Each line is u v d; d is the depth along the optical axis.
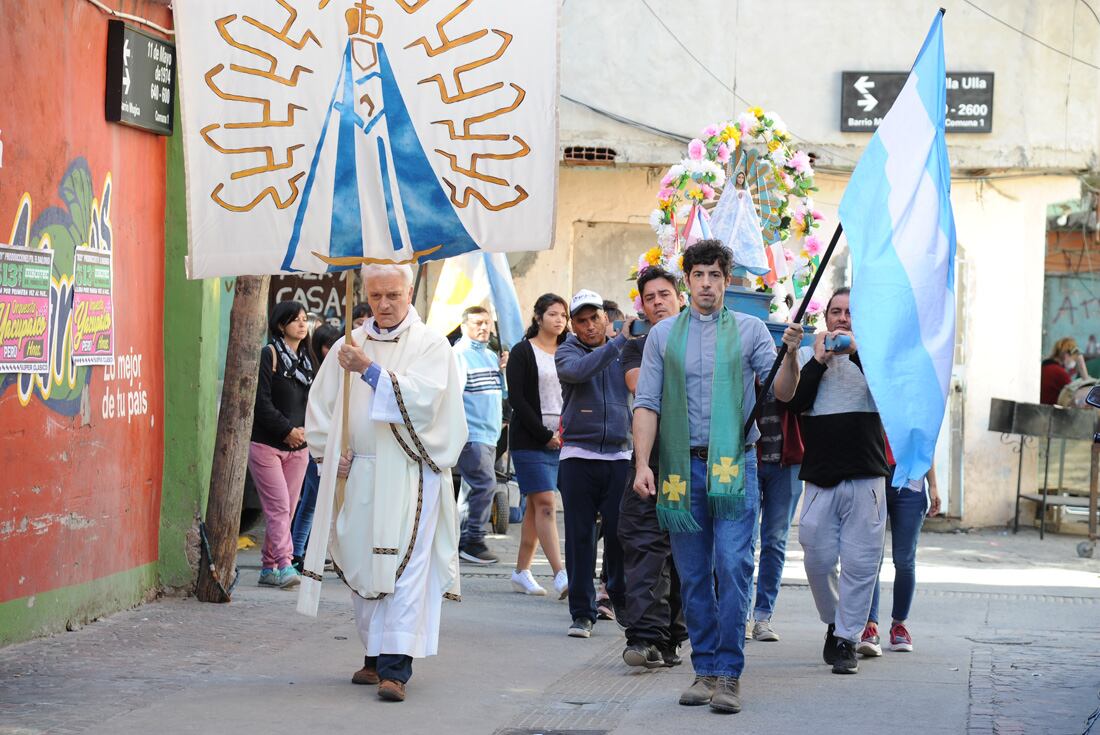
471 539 16.20
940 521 20.86
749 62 20.39
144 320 11.83
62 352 10.20
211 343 12.53
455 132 9.24
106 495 11.07
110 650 9.93
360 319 16.50
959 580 15.91
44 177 9.87
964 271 21.00
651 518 10.05
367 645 8.91
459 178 9.24
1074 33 20.17
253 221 9.30
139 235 11.71
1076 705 8.82
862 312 9.11
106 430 11.05
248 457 13.41
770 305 12.90
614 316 15.44
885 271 9.13
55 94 10.05
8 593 9.57
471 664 10.15
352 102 9.25
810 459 10.05
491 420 16.02
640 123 20.50
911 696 9.12
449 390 9.02
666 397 8.89
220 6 9.27
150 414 11.98
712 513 8.73
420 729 8.06
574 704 8.88
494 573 15.45
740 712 8.62
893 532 11.07
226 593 12.21
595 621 11.72
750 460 8.81
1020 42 20.22
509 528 19.42
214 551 12.30
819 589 10.18
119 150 11.26
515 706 8.77
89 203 10.65
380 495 8.81
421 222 9.25
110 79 10.95
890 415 9.05
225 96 9.30
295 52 9.27
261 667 9.70
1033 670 10.09
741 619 8.73
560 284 21.30
